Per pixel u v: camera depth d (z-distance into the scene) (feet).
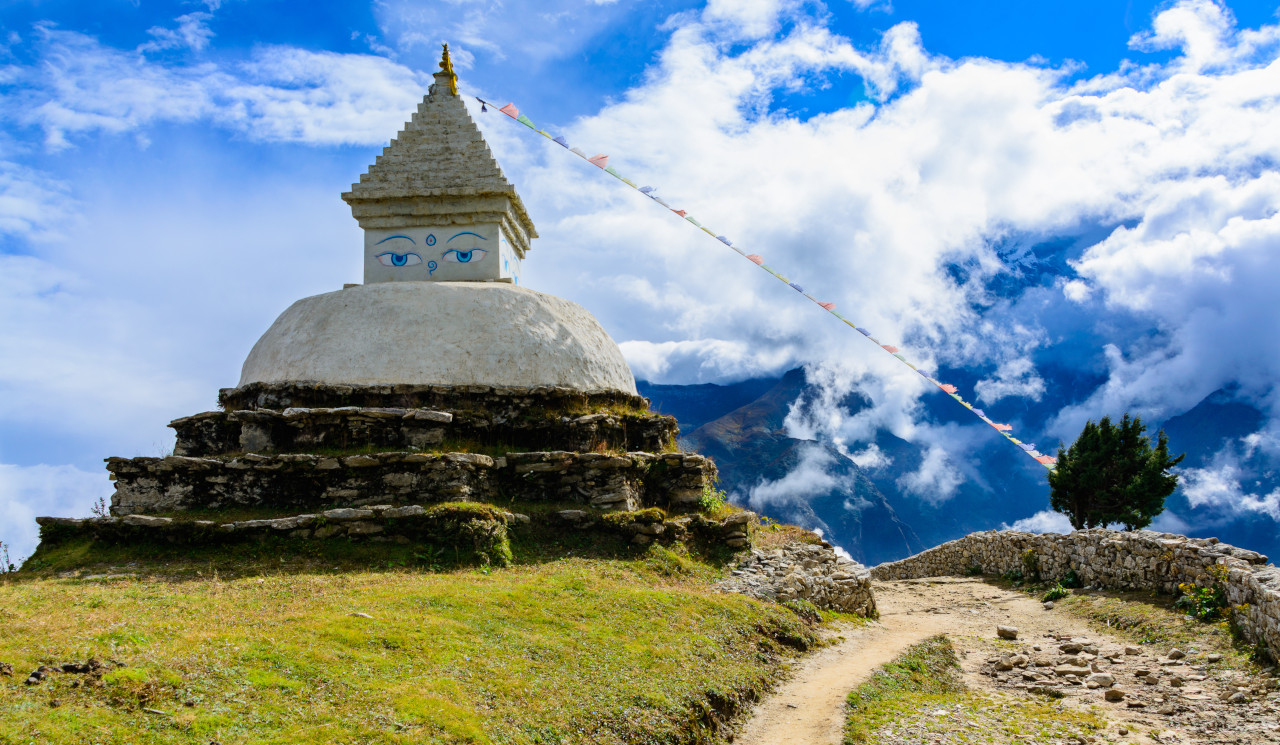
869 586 58.44
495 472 58.54
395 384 61.05
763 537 67.31
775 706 37.06
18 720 22.21
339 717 25.48
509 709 28.45
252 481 53.36
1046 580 71.31
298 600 38.37
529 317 67.00
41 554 48.91
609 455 60.03
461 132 74.38
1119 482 95.45
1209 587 47.01
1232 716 33.73
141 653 27.81
